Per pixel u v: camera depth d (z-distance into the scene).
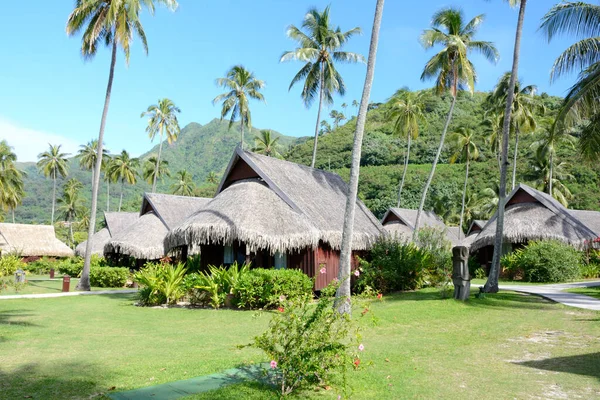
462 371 6.98
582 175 58.47
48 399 5.49
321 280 17.75
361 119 12.62
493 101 41.94
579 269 24.61
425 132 84.00
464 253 15.38
